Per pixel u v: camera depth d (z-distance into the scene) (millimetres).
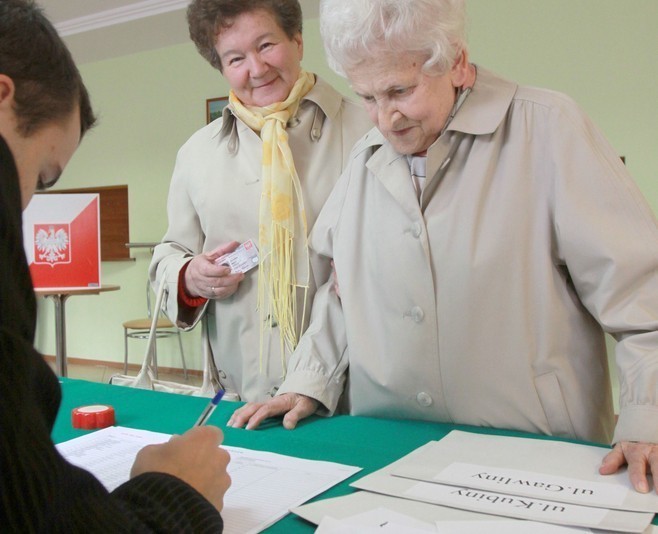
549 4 3699
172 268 1579
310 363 1224
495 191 1058
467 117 1055
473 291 1057
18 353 460
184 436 705
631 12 3479
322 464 915
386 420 1149
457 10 957
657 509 709
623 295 966
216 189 1591
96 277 2605
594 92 3611
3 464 440
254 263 1528
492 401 1069
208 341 1670
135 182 5473
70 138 662
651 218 977
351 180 1230
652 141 3480
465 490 786
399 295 1115
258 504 786
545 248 1038
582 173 996
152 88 5309
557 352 1056
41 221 2539
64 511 475
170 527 545
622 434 859
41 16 637
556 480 802
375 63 947
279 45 1480
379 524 699
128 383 1553
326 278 1540
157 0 4359
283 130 1531
